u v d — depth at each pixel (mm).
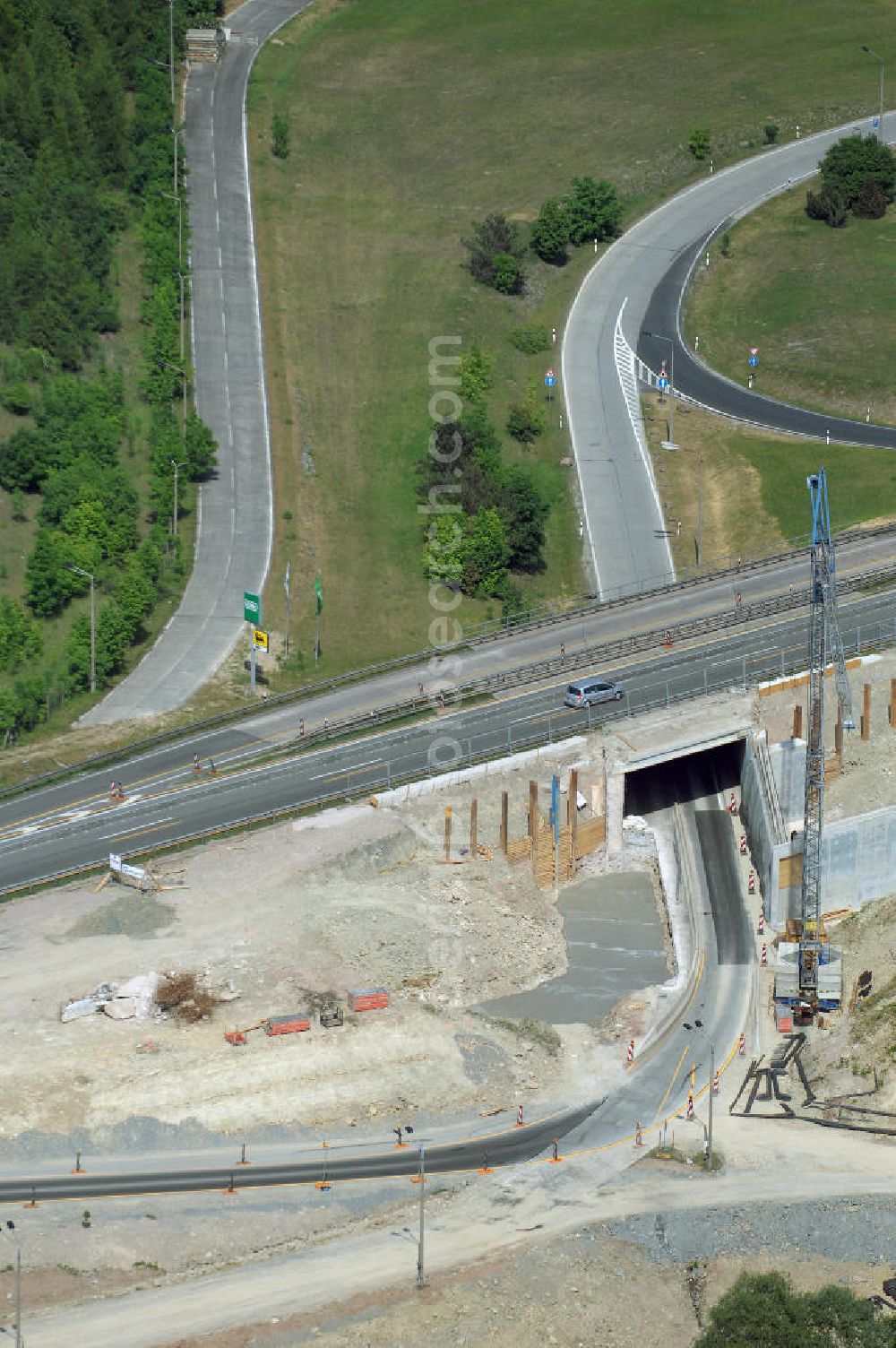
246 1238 166000
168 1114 176875
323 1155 175875
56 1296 159000
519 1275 163125
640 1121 183000
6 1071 178125
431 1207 170750
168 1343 154750
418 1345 155625
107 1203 167875
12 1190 168250
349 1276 162250
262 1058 182500
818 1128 182875
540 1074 188875
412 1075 184500
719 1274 166625
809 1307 155125
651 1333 159875
